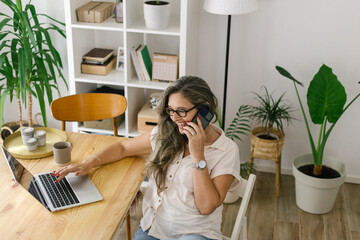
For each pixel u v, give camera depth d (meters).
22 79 2.99
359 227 2.99
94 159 2.16
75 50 3.11
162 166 2.02
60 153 2.16
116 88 3.57
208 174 1.91
